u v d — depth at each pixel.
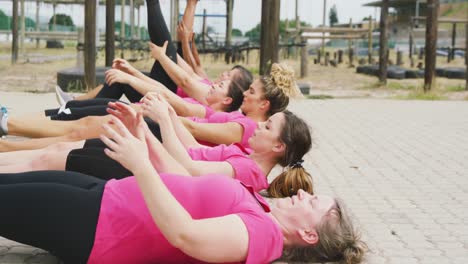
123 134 2.93
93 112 5.67
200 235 2.94
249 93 5.04
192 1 7.26
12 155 4.11
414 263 3.90
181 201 3.22
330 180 6.11
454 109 12.47
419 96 14.96
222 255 3.00
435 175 6.47
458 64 29.42
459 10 52.44
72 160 3.93
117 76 5.61
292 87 5.09
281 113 4.19
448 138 8.86
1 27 39.66
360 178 6.23
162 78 6.42
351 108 12.34
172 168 3.51
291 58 34.56
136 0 28.25
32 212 3.12
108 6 16.20
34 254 3.80
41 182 3.23
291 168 4.22
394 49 49.09
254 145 4.16
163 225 2.89
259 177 4.06
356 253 3.44
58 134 5.20
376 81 20.25
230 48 21.72
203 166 3.94
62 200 3.14
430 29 15.48
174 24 23.11
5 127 5.11
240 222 3.06
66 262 3.24
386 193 5.67
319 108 12.24
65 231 3.13
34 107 10.64
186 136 4.26
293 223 3.42
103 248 3.15
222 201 3.22
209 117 5.16
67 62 24.80
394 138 8.76
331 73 23.98
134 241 3.15
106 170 3.90
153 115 3.97
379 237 4.39
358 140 8.50
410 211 5.09
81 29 17.31
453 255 4.08
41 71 19.94
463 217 4.96
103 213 3.15
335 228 3.42
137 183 3.05
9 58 25.59
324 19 30.95
